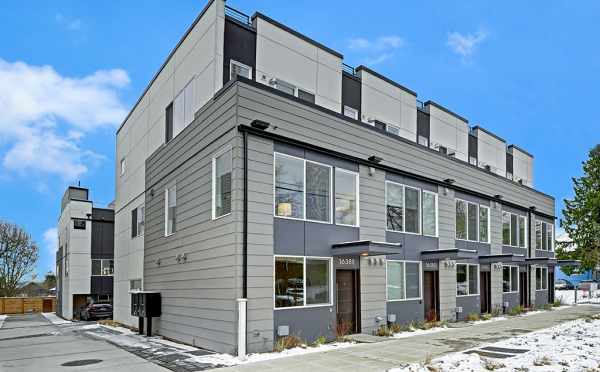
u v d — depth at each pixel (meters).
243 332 10.27
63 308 36.84
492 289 20.28
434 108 21.34
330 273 12.85
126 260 21.33
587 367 7.98
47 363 10.52
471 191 19.44
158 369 9.30
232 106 11.40
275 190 11.78
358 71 17.77
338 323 13.02
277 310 11.30
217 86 12.98
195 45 14.59
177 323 13.95
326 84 16.09
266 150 11.62
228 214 11.22
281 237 11.68
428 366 8.39
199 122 13.27
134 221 20.23
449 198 18.09
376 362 9.34
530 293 23.70
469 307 18.52
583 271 25.06
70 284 33.44
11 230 50.53
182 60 15.61
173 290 14.48
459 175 18.92
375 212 14.52
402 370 8.30
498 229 21.38
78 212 34.53
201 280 12.45
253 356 10.30
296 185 12.30
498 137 26.19
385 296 14.48
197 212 13.02
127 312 20.67
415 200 16.47
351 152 13.93
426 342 11.93
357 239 13.75
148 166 18.23
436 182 17.38
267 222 11.39
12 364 10.52
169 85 16.75
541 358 8.90
